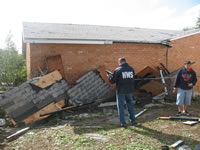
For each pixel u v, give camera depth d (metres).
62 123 5.48
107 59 8.55
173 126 4.93
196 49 9.59
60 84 6.87
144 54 9.41
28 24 9.72
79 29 10.00
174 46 10.09
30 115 5.74
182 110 6.64
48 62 7.29
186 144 3.82
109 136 4.30
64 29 9.45
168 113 6.33
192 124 4.97
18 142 4.12
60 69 7.49
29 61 7.56
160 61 9.87
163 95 8.34
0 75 8.52
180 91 5.97
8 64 8.95
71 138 4.20
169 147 3.68
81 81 7.41
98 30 10.41
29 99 6.00
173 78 8.33
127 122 5.39
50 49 7.50
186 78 5.82
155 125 5.04
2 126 5.39
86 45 8.12
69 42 7.39
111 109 7.16
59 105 6.50
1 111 6.23
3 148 3.83
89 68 8.21
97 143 3.93
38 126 5.38
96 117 6.10
